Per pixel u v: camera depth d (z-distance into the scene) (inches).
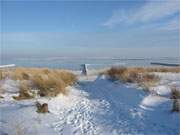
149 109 384.2
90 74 933.2
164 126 309.4
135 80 591.8
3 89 524.7
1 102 420.5
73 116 361.7
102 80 725.9
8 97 459.8
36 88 511.2
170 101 391.5
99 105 438.9
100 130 302.7
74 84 705.6
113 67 769.6
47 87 480.4
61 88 502.0
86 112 387.9
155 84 527.5
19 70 801.6
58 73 716.7
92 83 725.3
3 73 719.7
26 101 422.9
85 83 733.3
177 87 487.5
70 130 296.8
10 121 303.7
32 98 446.9
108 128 310.3
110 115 369.7
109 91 572.4
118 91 539.5
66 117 354.0
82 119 348.2
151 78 583.5
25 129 279.6
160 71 821.2
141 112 372.5
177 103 354.3
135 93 474.9
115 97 498.9
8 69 877.2
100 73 860.0
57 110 387.9
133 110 384.5
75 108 413.7
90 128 309.6
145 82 542.9
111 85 625.3
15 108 373.1
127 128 309.0
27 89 494.6
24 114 337.1
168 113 347.9
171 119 325.7
